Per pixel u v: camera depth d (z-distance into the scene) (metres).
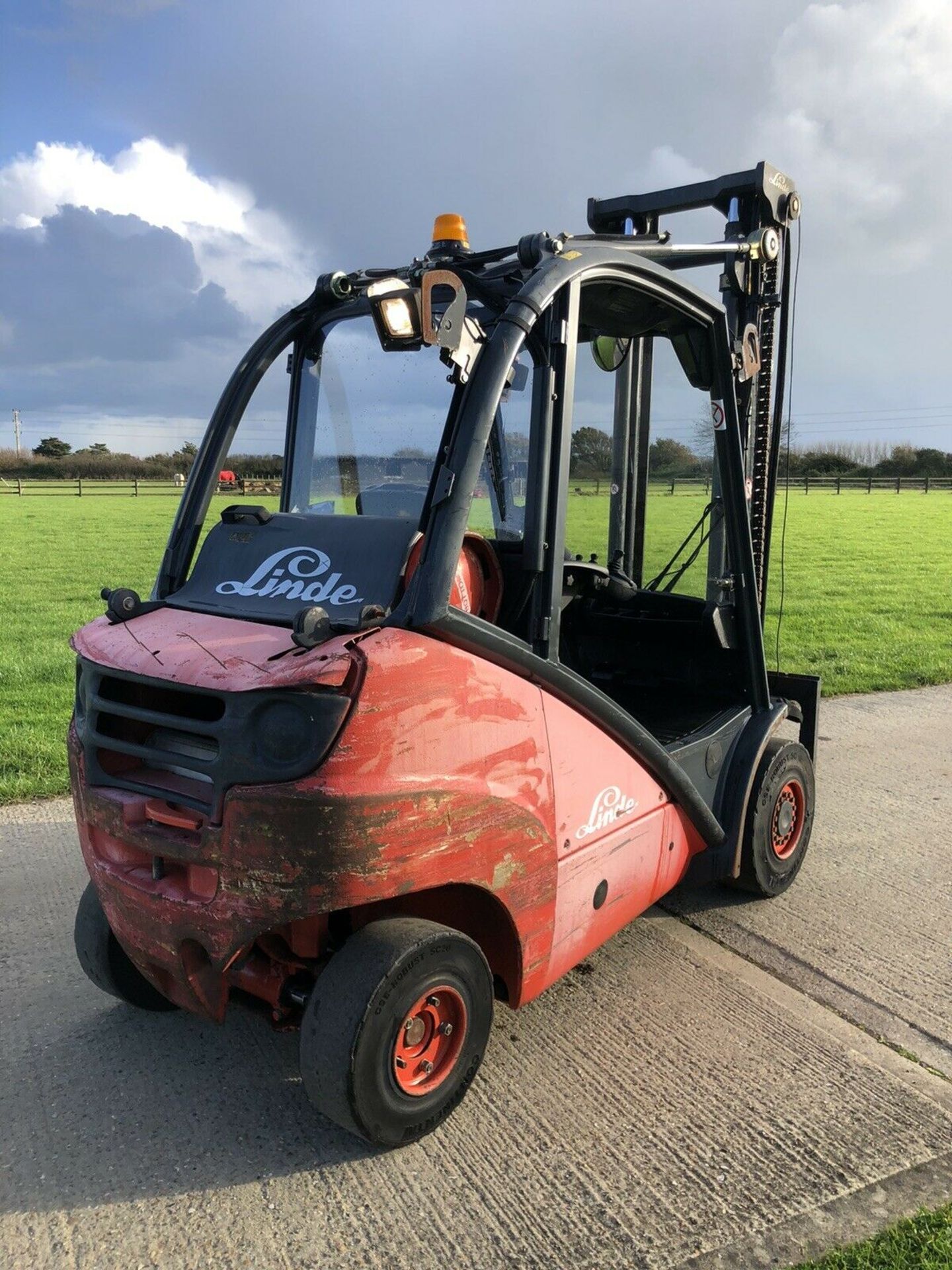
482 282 3.27
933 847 5.29
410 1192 2.67
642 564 4.68
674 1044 3.38
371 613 2.58
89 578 17.75
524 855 2.85
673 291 3.47
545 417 2.93
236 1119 2.99
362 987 2.56
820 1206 2.62
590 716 3.12
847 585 17.53
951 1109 3.05
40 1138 2.90
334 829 2.37
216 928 2.55
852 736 7.68
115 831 2.78
